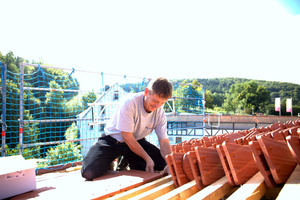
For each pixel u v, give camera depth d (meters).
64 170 3.59
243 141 1.68
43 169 3.48
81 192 1.53
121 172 2.23
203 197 0.99
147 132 2.54
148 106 2.22
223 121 23.58
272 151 1.11
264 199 1.23
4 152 3.38
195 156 1.36
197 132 22.08
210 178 1.34
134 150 2.26
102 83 4.60
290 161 1.27
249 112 87.06
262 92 90.19
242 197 0.89
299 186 0.88
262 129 3.00
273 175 1.05
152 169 2.21
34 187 1.77
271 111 85.19
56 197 1.49
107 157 2.19
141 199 1.16
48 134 16.55
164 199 1.04
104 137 2.36
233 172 1.16
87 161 2.12
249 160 1.37
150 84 2.13
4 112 3.42
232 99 97.50
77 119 4.68
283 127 3.01
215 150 1.49
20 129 3.57
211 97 95.25
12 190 1.64
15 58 44.19
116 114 2.42
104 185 1.72
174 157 1.46
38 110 17.27
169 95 2.09
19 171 1.70
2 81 3.44
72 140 4.21
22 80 3.61
